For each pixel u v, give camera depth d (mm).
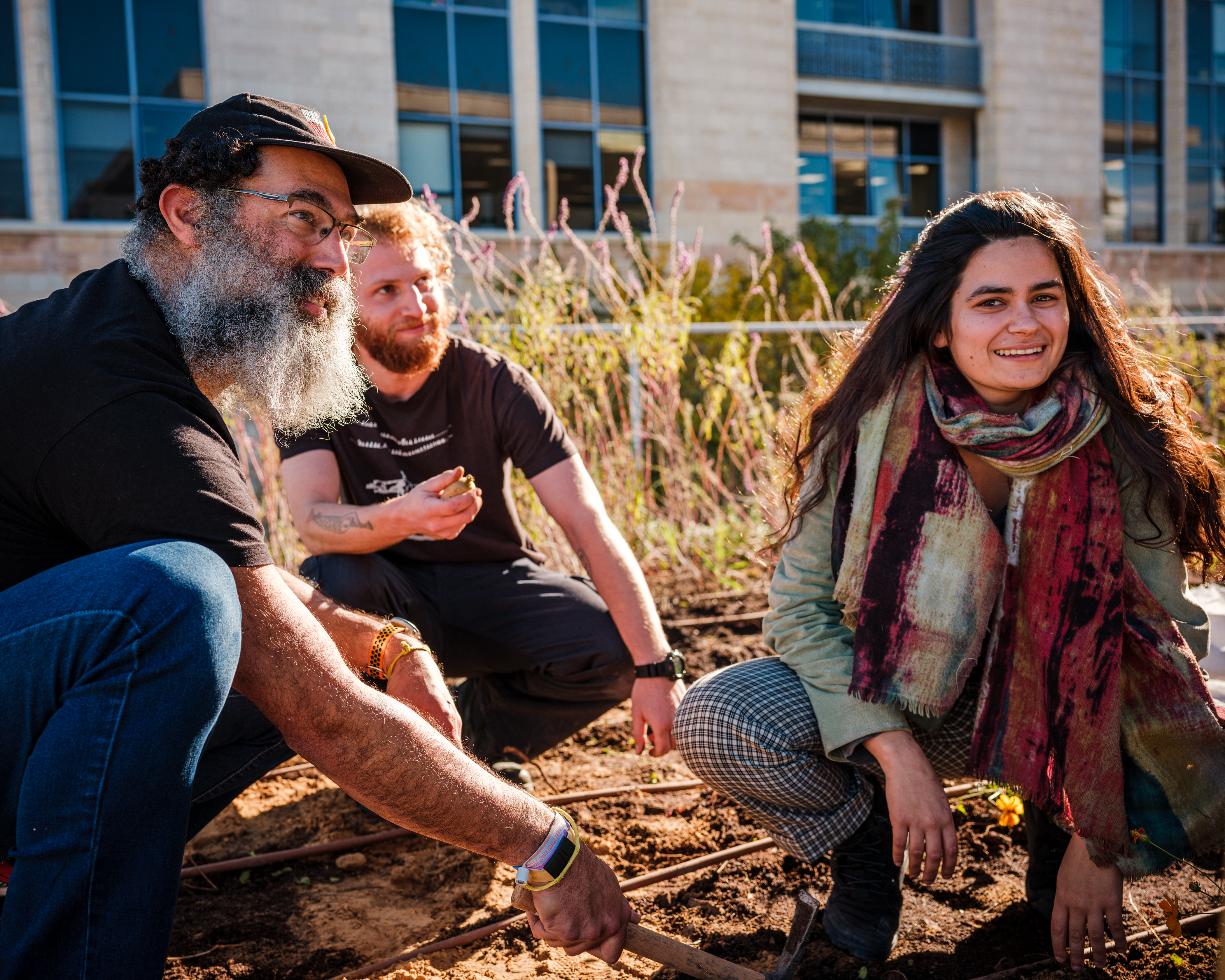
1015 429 1507
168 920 1121
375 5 11227
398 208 2127
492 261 4289
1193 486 1561
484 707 2438
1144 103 16562
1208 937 1670
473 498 1962
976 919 1764
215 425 1283
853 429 1640
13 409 1189
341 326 1504
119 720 1085
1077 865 1550
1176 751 1543
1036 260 1519
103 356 1205
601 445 4438
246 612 1194
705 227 13156
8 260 9953
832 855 1709
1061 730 1515
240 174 1364
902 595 1545
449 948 1706
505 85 12305
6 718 1110
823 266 10906
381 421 2277
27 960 1069
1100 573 1511
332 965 1666
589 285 4660
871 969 1610
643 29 12875
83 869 1074
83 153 10258
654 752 2041
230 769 1611
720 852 2031
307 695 1202
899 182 15797
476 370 2254
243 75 10672
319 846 2072
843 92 14570
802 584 1696
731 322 7484
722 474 4973
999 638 1568
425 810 1247
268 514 3877
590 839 2084
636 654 2066
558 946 1376
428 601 2285
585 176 12719
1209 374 5156
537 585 2273
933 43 15242
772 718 1618
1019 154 15438
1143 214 16656
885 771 1536
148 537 1163
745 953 1663
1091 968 1586
